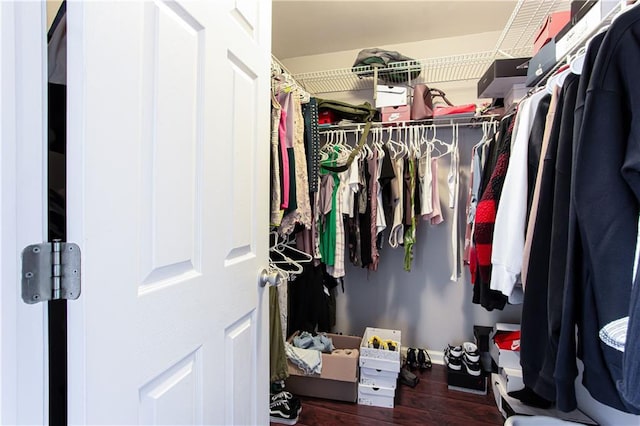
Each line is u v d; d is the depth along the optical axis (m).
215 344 0.75
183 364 0.65
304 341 1.95
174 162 0.61
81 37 0.43
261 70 0.97
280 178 1.41
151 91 0.55
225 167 0.78
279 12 2.09
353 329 2.52
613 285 0.60
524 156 1.00
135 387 0.52
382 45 2.50
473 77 2.36
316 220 2.07
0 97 0.37
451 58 2.14
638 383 0.52
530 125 1.02
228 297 0.80
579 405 1.46
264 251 1.01
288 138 1.48
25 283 0.40
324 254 2.11
